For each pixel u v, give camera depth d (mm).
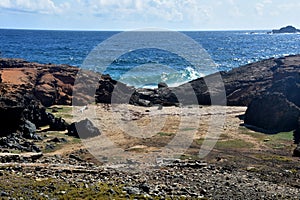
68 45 143625
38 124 33406
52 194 14961
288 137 32781
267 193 18641
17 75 46406
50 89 44594
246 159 26125
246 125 37000
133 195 15805
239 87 51656
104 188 16375
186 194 17188
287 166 24484
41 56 105625
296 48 151875
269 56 116062
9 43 154250
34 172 18719
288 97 42438
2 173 17438
